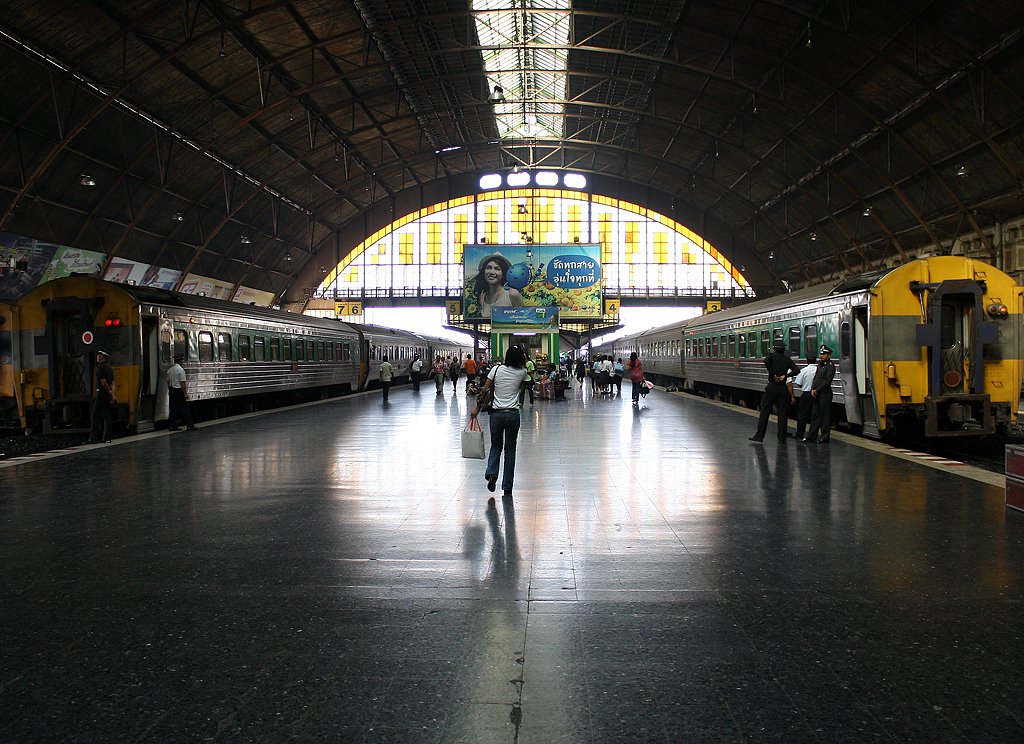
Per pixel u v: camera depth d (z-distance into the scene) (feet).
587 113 142.72
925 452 40.29
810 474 30.89
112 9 74.38
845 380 46.47
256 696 11.03
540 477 30.73
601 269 133.80
